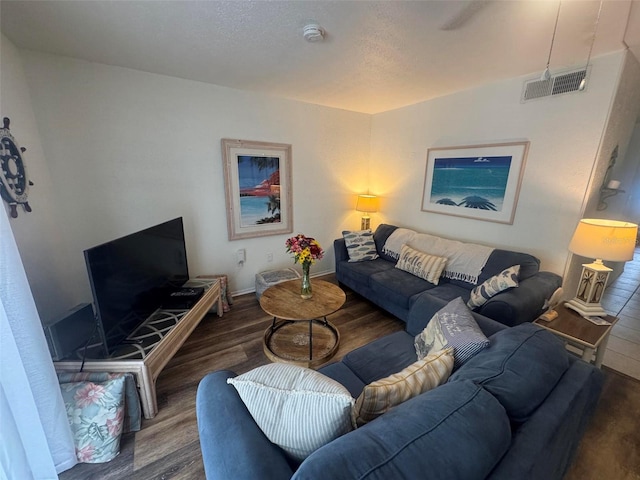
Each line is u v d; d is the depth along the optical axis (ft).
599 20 5.07
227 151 9.62
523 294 6.42
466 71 7.64
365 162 13.35
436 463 2.08
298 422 2.71
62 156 7.25
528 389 3.01
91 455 4.52
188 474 4.42
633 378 6.57
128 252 5.67
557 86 7.21
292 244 7.55
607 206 8.43
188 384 6.29
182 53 6.70
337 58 6.89
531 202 8.06
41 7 4.85
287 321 8.93
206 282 8.89
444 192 10.35
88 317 5.43
